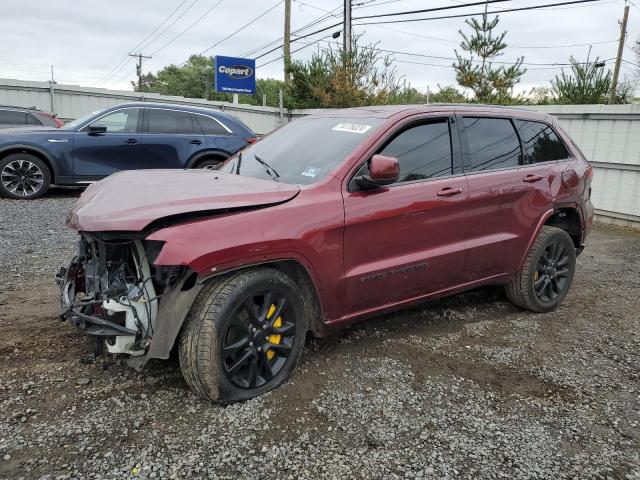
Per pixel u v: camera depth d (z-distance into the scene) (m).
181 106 10.51
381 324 4.46
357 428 2.93
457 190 4.04
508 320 4.76
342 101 20.03
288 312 3.31
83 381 3.25
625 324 4.84
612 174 10.53
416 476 2.57
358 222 3.48
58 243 6.70
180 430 2.83
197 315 2.92
